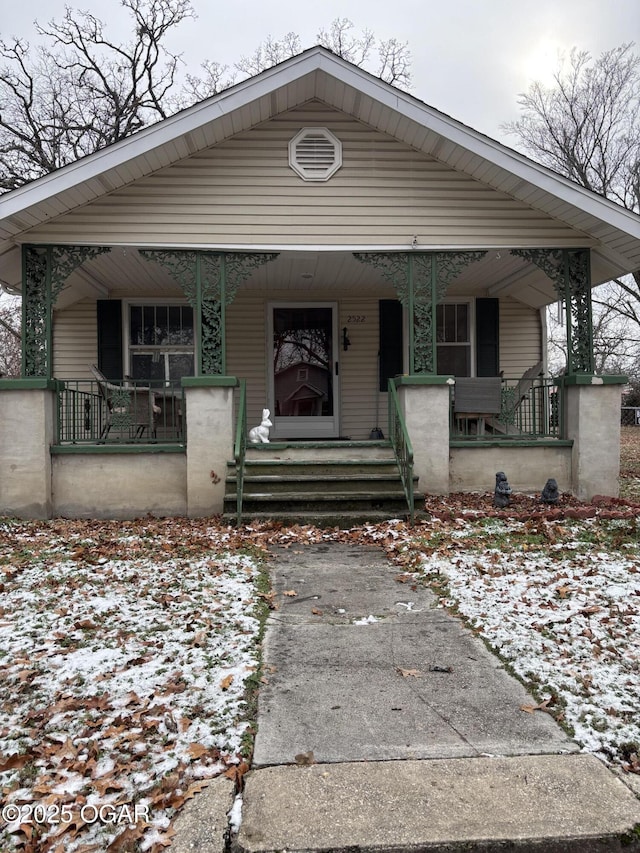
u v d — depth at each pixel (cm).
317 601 510
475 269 1024
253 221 863
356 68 802
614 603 476
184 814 254
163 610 474
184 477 855
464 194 883
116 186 840
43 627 443
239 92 795
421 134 844
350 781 272
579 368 905
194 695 347
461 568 573
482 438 919
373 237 877
